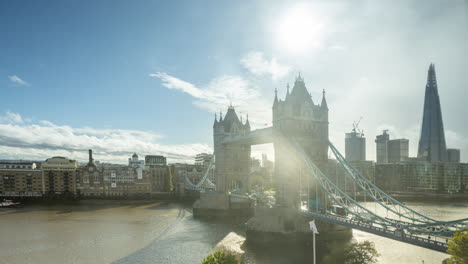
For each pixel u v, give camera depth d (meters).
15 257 73.50
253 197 126.44
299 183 86.38
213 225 110.31
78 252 77.06
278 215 83.94
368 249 63.53
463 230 42.28
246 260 69.00
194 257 72.81
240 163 137.88
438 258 66.12
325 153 91.69
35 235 94.94
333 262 63.28
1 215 133.88
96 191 193.12
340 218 67.38
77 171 193.62
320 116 92.31
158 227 106.88
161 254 75.19
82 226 108.75
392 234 52.31
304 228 82.50
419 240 47.75
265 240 83.00
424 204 171.88
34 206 163.62
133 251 77.75
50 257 73.38
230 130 136.12
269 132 95.69
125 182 197.25
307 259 69.44
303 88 92.19
